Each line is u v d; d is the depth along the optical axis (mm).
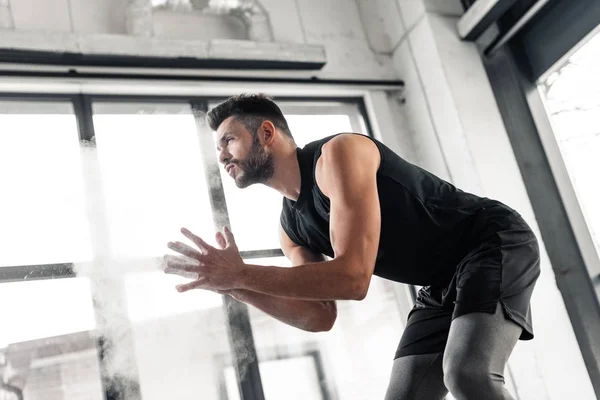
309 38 4105
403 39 4242
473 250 1964
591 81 3604
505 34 3912
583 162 3670
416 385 2002
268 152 2084
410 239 1994
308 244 2283
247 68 3760
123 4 3625
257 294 2141
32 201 3094
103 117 3406
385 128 4086
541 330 3494
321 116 3998
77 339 2943
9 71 3209
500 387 1707
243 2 3883
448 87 3930
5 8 3344
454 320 1841
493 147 3855
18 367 2805
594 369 3482
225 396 3107
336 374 3348
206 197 3445
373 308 3574
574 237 3613
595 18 3518
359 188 1868
